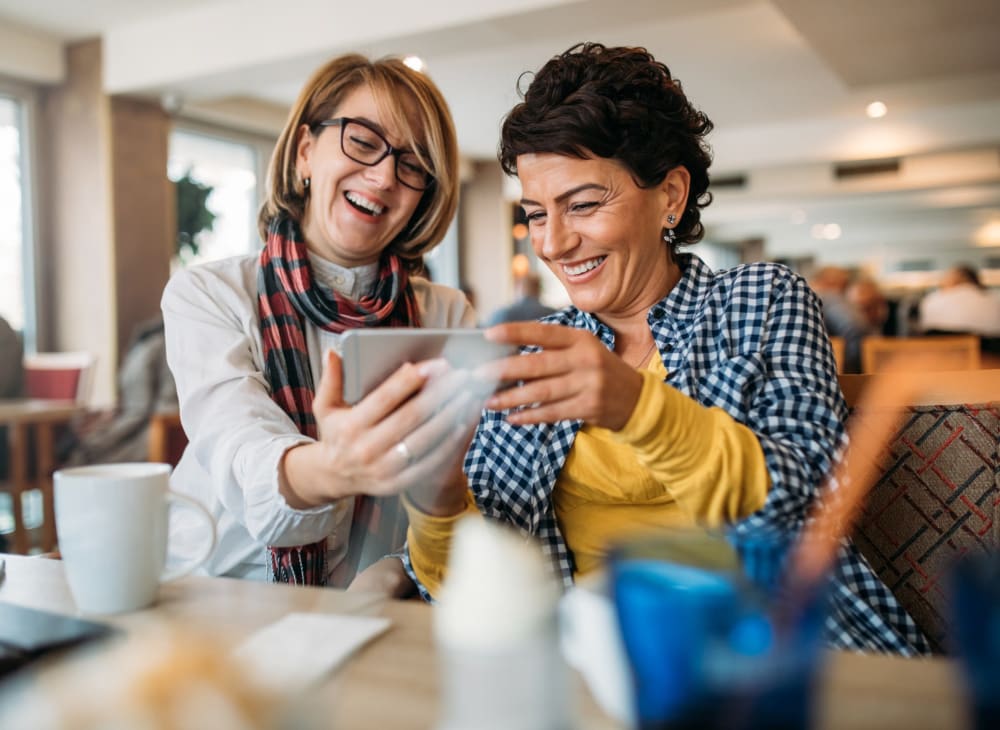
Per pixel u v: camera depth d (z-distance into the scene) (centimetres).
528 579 42
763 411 92
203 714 36
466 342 70
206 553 74
